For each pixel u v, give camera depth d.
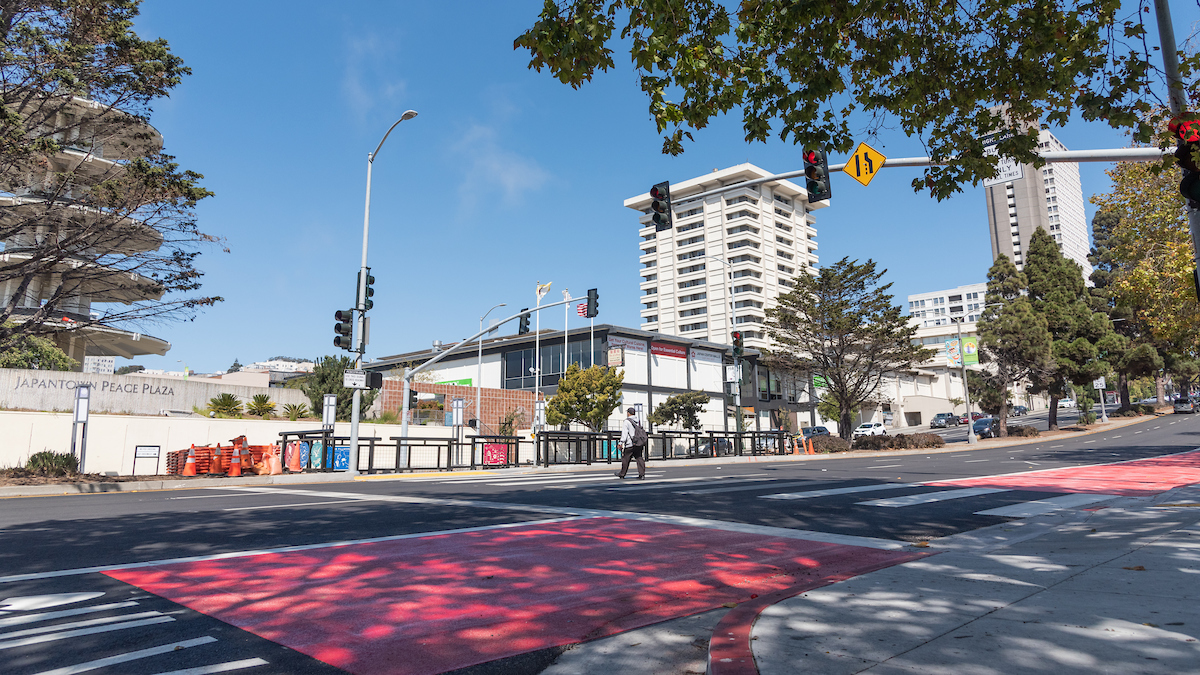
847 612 4.02
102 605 4.70
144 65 17.22
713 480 15.37
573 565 6.08
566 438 27.58
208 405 29.33
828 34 7.32
